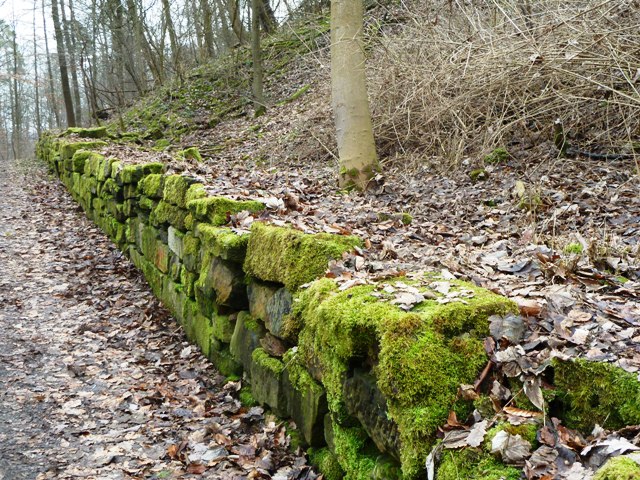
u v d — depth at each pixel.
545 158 6.58
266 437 2.97
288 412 2.94
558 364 1.78
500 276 2.99
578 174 6.20
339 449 2.34
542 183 5.93
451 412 1.76
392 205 6.20
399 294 2.20
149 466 2.95
